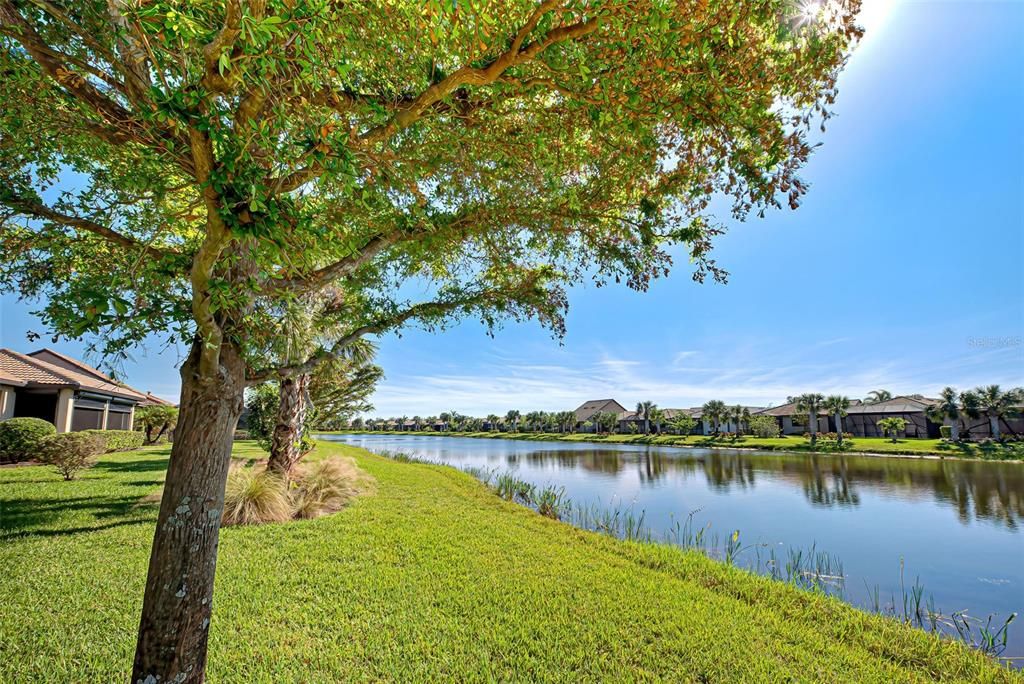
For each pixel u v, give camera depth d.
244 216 1.38
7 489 8.65
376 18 1.72
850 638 4.01
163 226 2.15
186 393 2.10
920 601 6.20
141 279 1.98
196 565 2.02
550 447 44.78
